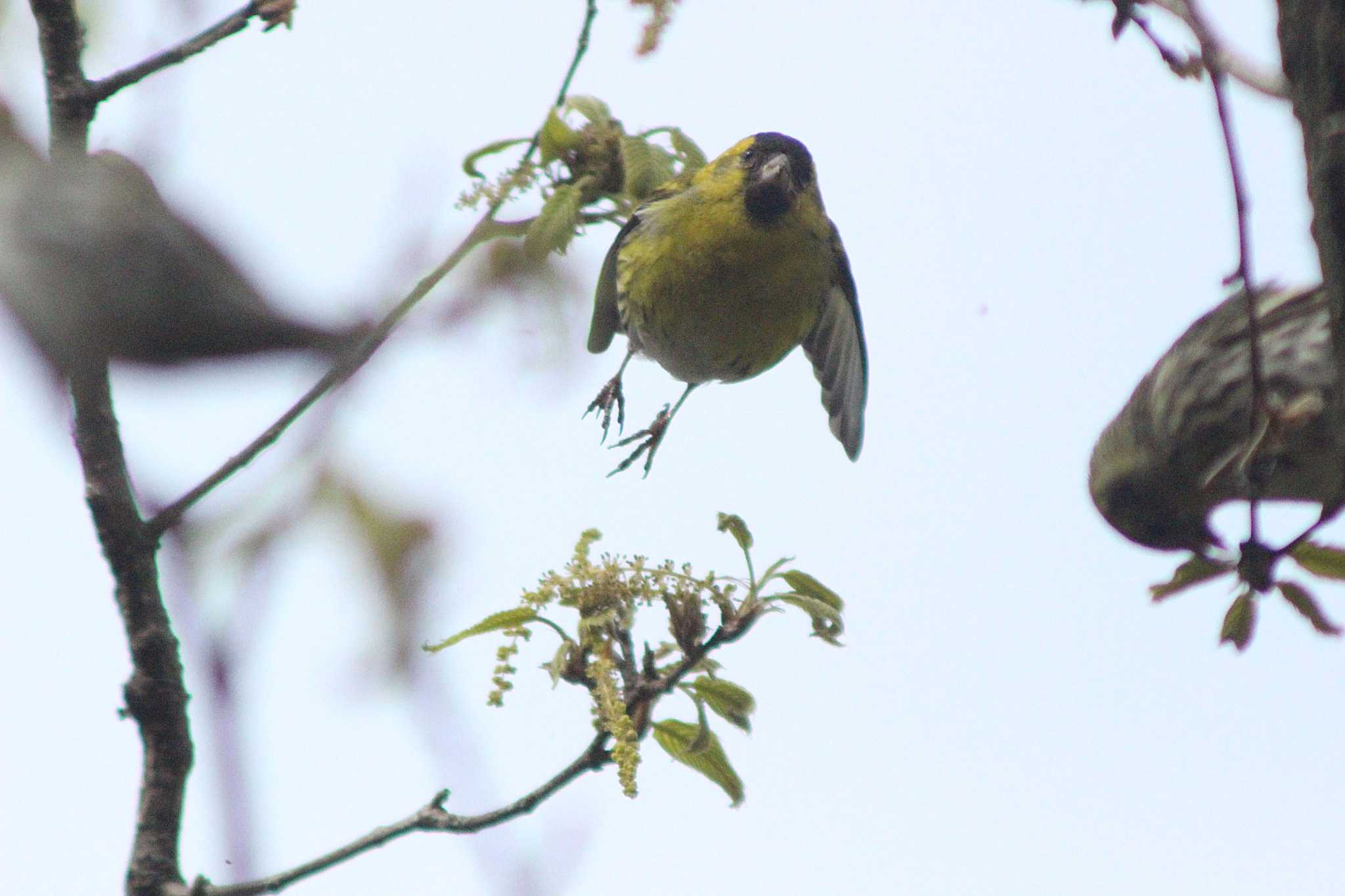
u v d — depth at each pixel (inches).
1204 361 376.8
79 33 171.5
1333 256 167.0
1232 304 374.3
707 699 263.9
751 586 264.2
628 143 305.1
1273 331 362.9
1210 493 388.8
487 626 253.4
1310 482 295.6
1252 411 229.8
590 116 307.0
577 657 253.4
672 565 261.9
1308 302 360.2
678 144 314.7
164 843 249.4
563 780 246.5
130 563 240.1
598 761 248.4
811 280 518.6
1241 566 233.9
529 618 254.7
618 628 259.9
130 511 237.0
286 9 175.2
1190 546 404.8
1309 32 162.9
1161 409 392.2
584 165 302.0
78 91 169.3
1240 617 235.3
